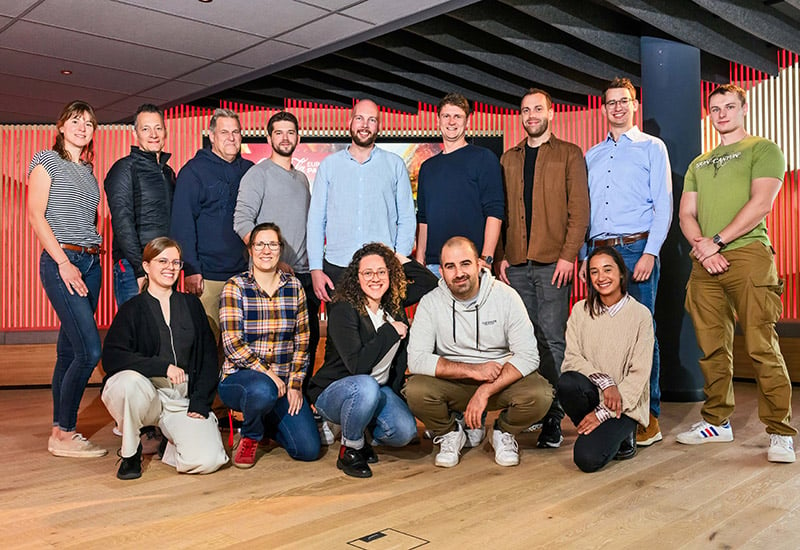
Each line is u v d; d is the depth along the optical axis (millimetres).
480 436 3223
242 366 2947
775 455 2824
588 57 5805
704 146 6191
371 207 3336
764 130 5906
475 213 3391
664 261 4555
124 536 2076
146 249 2930
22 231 7074
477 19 5016
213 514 2271
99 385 5422
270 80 6734
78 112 3168
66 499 2455
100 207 7074
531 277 3502
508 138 7441
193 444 2773
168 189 3475
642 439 3158
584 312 3035
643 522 2145
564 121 7133
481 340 2975
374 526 2135
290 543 2000
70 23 4887
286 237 3424
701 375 4516
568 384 2934
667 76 4715
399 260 3219
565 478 2660
